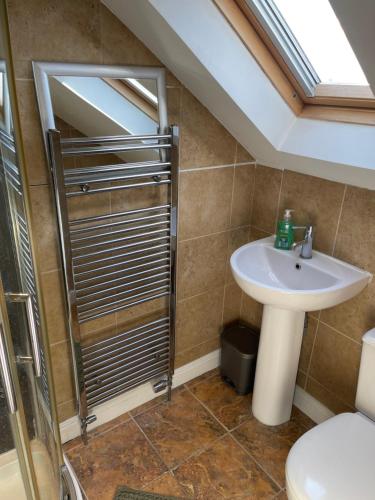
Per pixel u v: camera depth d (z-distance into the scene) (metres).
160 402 2.15
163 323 2.00
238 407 2.13
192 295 2.11
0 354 0.77
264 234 2.13
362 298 1.72
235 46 1.39
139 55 1.48
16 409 0.83
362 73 1.33
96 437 1.93
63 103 1.34
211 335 2.32
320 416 2.03
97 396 1.86
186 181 1.82
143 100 1.52
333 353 1.90
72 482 1.34
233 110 1.59
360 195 1.62
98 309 1.71
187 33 1.27
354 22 1.08
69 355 1.75
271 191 2.02
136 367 1.96
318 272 1.72
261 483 1.73
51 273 1.56
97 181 1.48
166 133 1.61
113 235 1.67
